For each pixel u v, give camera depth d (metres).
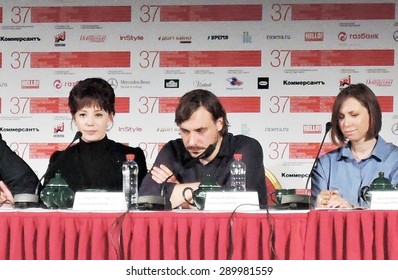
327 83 6.18
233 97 6.21
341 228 3.71
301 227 3.72
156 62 6.27
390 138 6.10
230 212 3.74
